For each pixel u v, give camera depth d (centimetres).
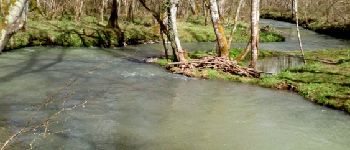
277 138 1488
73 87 2067
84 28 4056
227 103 1945
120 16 5934
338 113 1859
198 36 4912
